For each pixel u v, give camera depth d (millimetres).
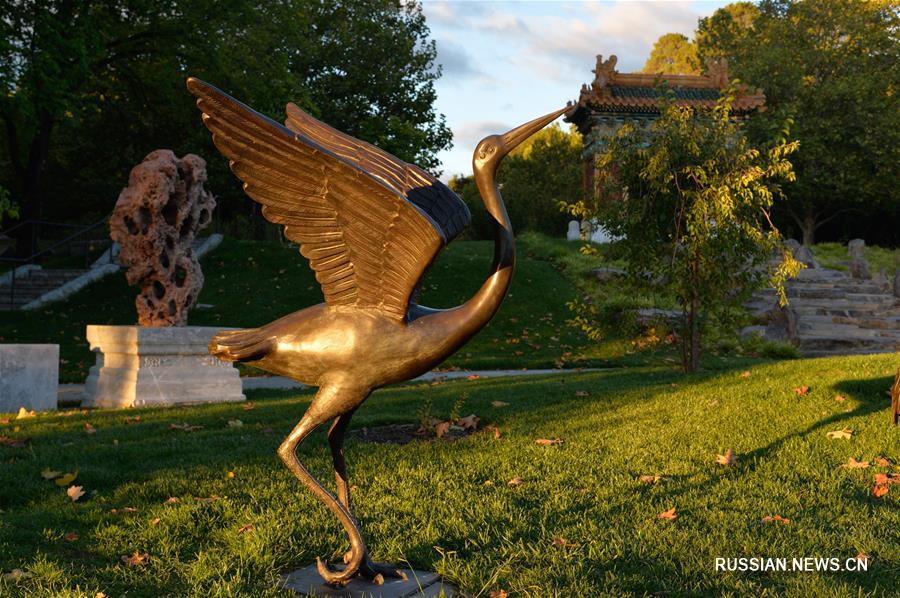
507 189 39781
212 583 4227
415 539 4914
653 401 9648
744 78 38250
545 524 5250
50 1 20578
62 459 7008
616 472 6656
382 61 33562
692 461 7047
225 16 23594
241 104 3221
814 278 23641
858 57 38438
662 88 12508
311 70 33250
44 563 4375
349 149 3920
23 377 10414
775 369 11102
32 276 23250
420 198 3740
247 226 44344
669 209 12188
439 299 20891
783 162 11500
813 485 6242
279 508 5520
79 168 32594
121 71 25922
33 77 19484
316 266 3693
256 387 13047
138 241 11406
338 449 4082
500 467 6871
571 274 23297
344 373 3744
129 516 5406
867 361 11195
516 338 18469
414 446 7711
